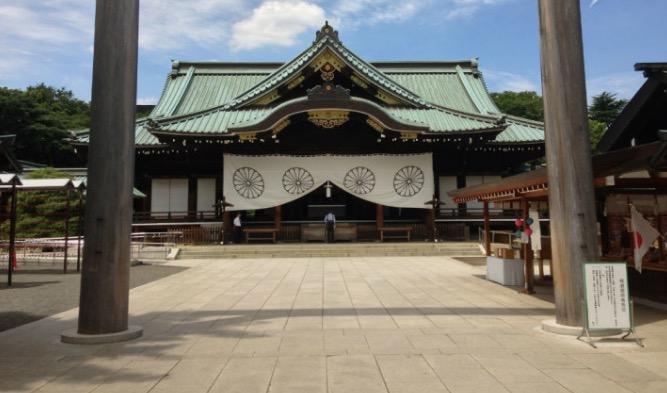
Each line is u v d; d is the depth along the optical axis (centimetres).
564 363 570
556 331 712
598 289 676
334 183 2600
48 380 526
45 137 5022
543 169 909
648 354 606
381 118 2416
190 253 2230
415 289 1217
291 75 2644
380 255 2261
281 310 939
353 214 2908
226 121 2645
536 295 1112
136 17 776
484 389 486
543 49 770
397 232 2706
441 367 559
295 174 2594
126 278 736
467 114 2727
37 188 1612
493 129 2509
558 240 733
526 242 1151
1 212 1500
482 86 3512
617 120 1090
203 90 3484
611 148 1139
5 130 4888
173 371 554
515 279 1284
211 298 1105
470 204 2798
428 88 3519
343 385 501
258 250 2252
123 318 726
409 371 545
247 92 2767
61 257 2161
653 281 1062
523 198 1191
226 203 2552
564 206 725
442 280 1396
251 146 2661
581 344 654
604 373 534
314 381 514
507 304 994
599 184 816
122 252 731
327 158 2609
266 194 2575
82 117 6328
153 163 2884
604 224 1249
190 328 782
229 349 647
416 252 2270
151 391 489
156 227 2753
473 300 1045
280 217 2644
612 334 693
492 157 2920
